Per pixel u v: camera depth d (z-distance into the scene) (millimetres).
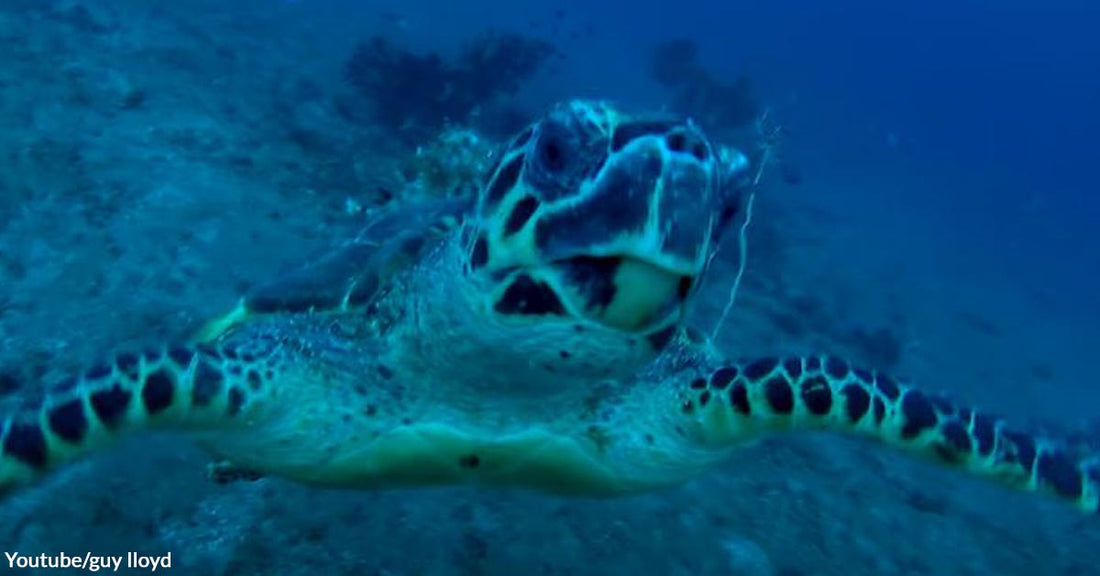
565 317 348
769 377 484
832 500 1069
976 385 2100
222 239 1120
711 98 4219
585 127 333
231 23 2375
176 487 719
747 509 965
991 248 4422
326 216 1328
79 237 1027
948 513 1177
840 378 479
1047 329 3076
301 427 475
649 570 801
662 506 901
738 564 850
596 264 326
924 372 2037
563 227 325
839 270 2678
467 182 1002
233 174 1344
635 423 501
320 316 483
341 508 757
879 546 1002
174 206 1158
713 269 1931
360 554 711
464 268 386
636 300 327
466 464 491
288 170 1458
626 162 317
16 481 367
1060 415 2043
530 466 499
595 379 407
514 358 401
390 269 476
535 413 470
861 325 2088
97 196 1121
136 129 1363
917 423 476
